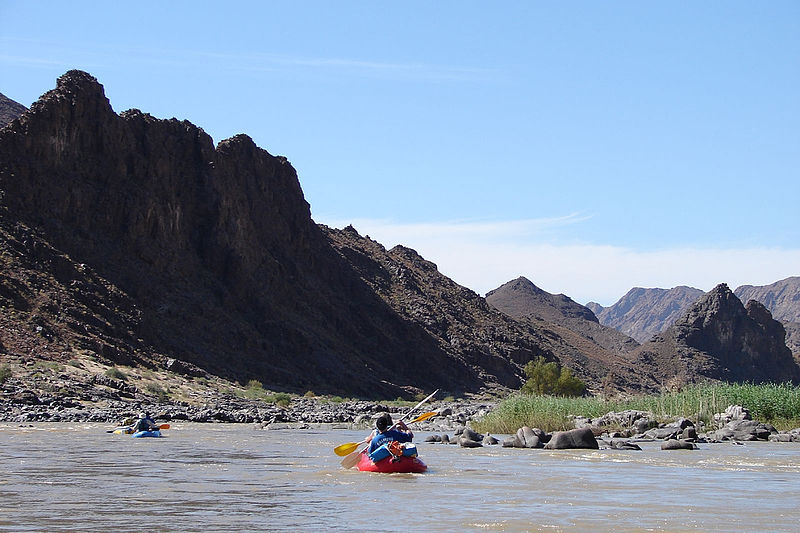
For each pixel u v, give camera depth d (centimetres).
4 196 6869
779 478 1970
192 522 1332
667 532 1273
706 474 2053
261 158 9819
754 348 17688
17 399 4378
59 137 7419
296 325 8600
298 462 2330
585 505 1527
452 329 11375
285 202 9981
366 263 12106
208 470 2091
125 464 2214
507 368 11244
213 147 8969
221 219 8519
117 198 7606
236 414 4666
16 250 6538
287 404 6147
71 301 6406
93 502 1529
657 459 2436
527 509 1478
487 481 1891
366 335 9812
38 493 1638
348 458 2134
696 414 4012
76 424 3794
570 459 2447
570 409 4234
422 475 2014
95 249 7219
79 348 5891
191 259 8169
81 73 7869
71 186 7325
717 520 1377
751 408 3994
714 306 17862
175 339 7025
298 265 9625
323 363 8288
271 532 1252
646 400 4312
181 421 4306
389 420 2133
